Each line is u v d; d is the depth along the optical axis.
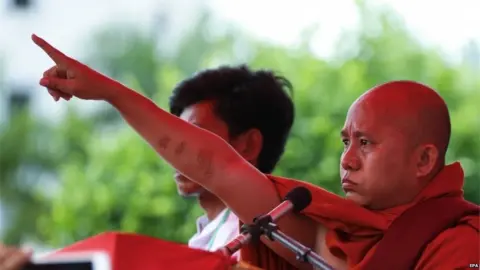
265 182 4.25
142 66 23.00
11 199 20.86
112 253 3.20
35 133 21.36
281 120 5.07
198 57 22.94
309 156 10.62
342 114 11.27
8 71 25.62
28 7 26.52
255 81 5.04
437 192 4.09
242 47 21.98
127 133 11.90
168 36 25.53
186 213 10.91
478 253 3.90
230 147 4.26
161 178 11.10
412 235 3.99
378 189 4.09
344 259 4.11
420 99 4.12
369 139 4.10
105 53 23.64
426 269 3.92
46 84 3.89
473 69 14.55
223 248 3.71
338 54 13.21
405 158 4.09
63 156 19.48
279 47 13.59
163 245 3.30
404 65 13.16
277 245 4.19
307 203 3.92
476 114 11.87
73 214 11.84
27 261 2.94
